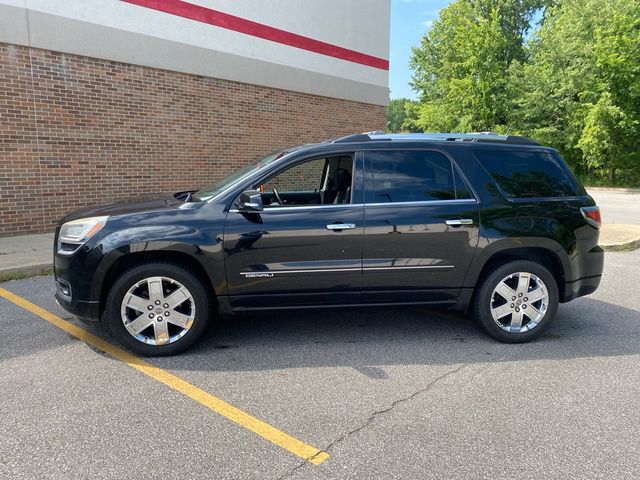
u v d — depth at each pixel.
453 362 4.03
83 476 2.54
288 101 12.73
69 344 4.27
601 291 6.26
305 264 4.09
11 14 8.15
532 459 2.73
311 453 2.77
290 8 12.47
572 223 4.46
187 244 3.91
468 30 29.86
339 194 4.46
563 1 29.41
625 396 3.47
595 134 24.84
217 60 11.06
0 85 8.18
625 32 24.75
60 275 4.04
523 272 4.37
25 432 2.92
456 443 2.87
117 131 9.66
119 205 4.44
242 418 3.13
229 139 11.55
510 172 4.47
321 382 3.64
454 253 4.25
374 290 4.24
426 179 4.32
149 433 2.94
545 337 4.63
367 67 14.79
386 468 2.64
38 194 8.79
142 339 4.01
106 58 9.33
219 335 4.59
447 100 32.97
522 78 29.00
